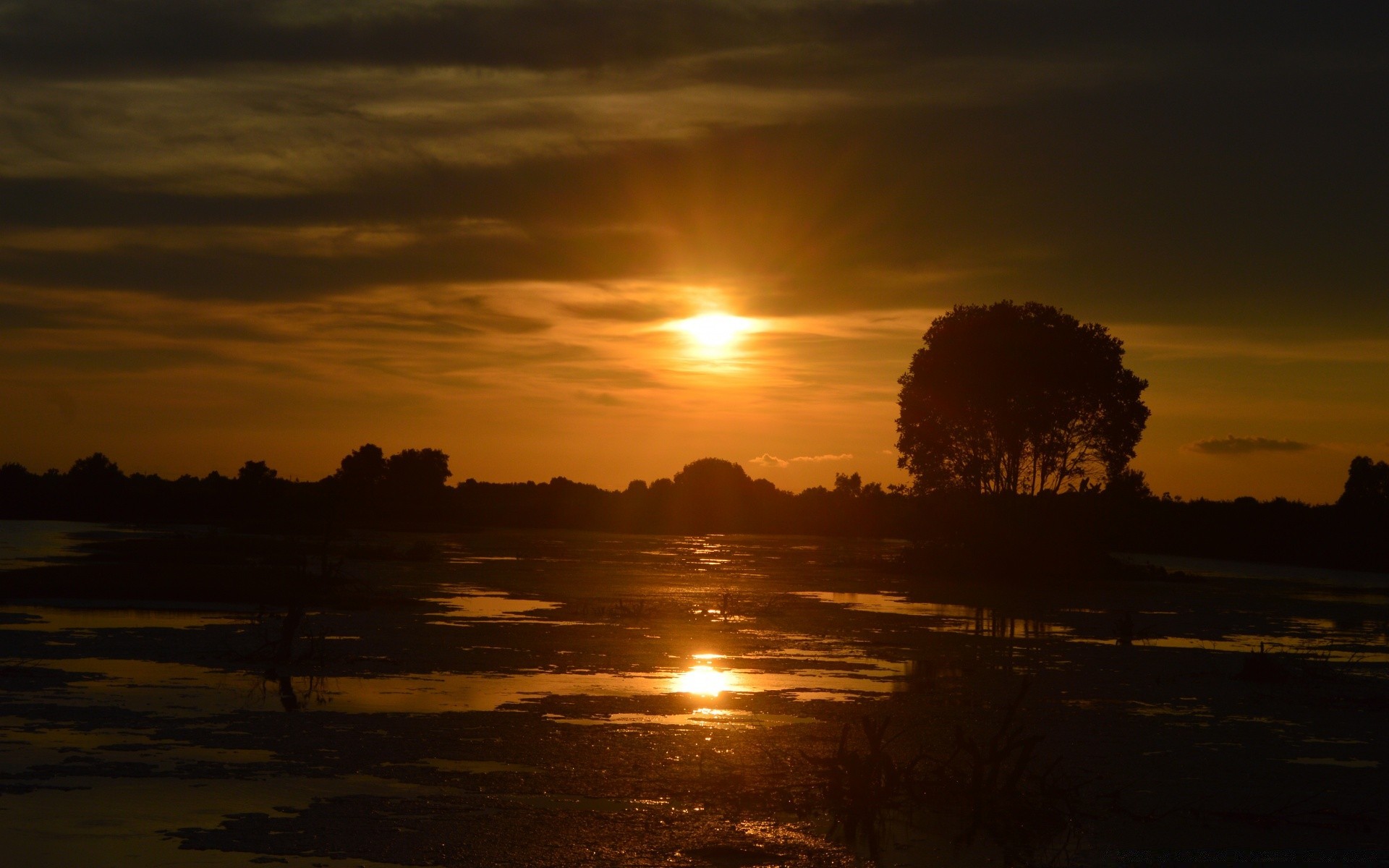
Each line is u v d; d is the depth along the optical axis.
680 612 39.03
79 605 35.19
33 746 16.02
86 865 11.55
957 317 73.69
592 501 180.00
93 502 132.00
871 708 21.31
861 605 45.25
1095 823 14.38
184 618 32.12
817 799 14.91
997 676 26.14
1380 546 91.62
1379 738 20.17
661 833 13.23
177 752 15.95
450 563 64.00
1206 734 19.98
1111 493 78.31
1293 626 41.81
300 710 19.09
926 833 13.77
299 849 12.16
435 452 185.00
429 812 13.59
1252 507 110.81
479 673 23.84
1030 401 69.75
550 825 13.31
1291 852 13.48
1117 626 37.28
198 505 134.00
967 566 67.56
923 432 74.25
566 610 38.22
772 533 153.00
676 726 18.97
